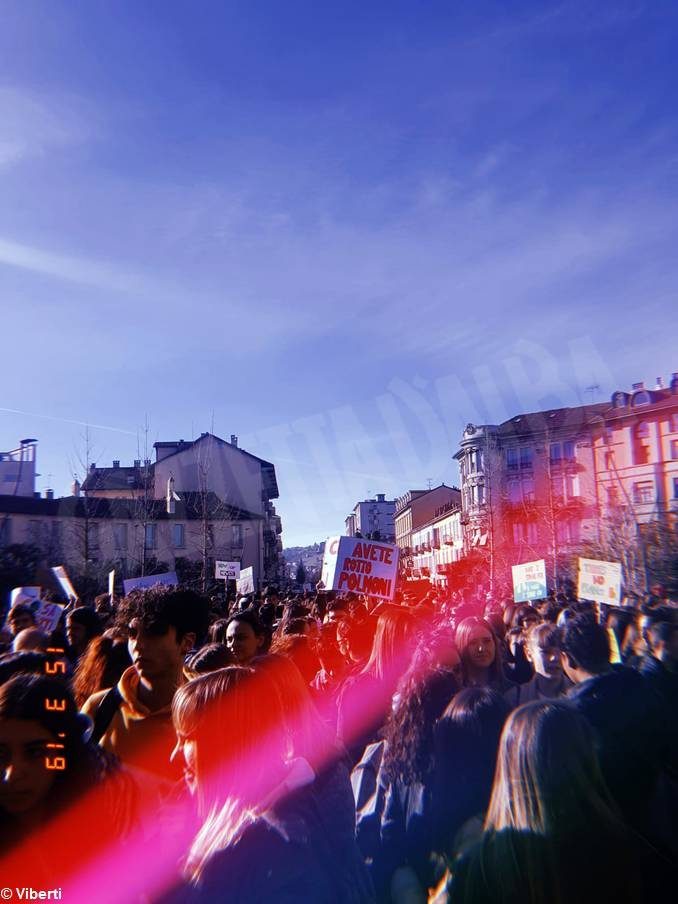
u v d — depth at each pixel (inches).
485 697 123.8
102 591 1006.4
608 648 165.0
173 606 144.7
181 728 96.7
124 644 173.6
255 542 1230.3
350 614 289.1
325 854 89.2
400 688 138.0
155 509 1159.6
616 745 127.5
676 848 115.4
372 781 150.0
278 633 259.6
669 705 143.9
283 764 94.9
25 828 89.4
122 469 1273.4
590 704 134.2
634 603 282.4
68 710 92.8
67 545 971.3
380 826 130.0
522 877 95.1
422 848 121.9
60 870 88.1
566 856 94.6
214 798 91.4
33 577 789.2
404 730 130.5
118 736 140.7
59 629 325.1
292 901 81.9
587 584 302.5
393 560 346.6
